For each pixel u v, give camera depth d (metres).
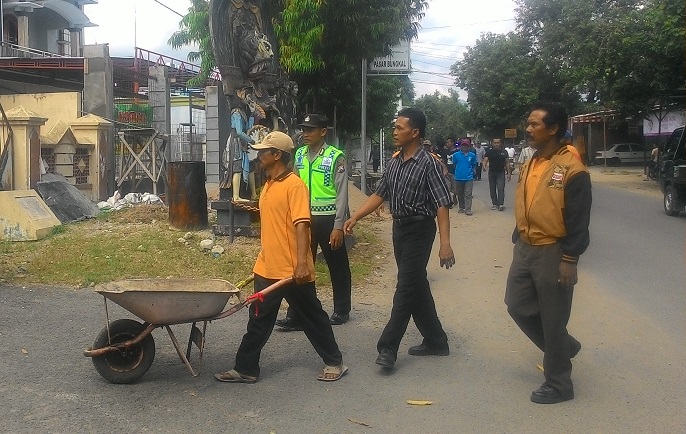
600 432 4.41
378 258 10.28
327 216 6.72
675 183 15.92
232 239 9.70
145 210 12.29
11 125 12.03
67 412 4.60
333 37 15.85
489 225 14.65
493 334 6.61
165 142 17.98
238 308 5.00
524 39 41.44
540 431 4.43
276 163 5.15
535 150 4.93
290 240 5.13
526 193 4.84
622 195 22.56
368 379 5.37
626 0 29.28
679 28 20.11
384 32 15.77
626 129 46.22
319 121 6.73
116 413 4.61
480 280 9.07
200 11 18.64
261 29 10.59
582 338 6.45
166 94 23.88
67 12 29.89
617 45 23.67
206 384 5.19
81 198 12.34
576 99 45.53
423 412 4.73
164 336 6.34
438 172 5.46
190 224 10.51
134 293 4.79
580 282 8.84
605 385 5.24
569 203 4.64
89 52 19.33
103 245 9.49
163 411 4.67
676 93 25.48
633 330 6.71
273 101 10.45
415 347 6.00
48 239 10.13
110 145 16.06
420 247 5.52
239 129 9.89
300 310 5.27
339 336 6.54
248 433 4.36
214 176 23.12
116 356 5.13
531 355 5.98
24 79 24.53
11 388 4.99
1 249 9.49
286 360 5.82
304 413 4.69
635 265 10.00
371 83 20.98
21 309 7.04
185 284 5.21
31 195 10.74
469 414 4.70
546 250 4.77
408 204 5.47
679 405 4.84
